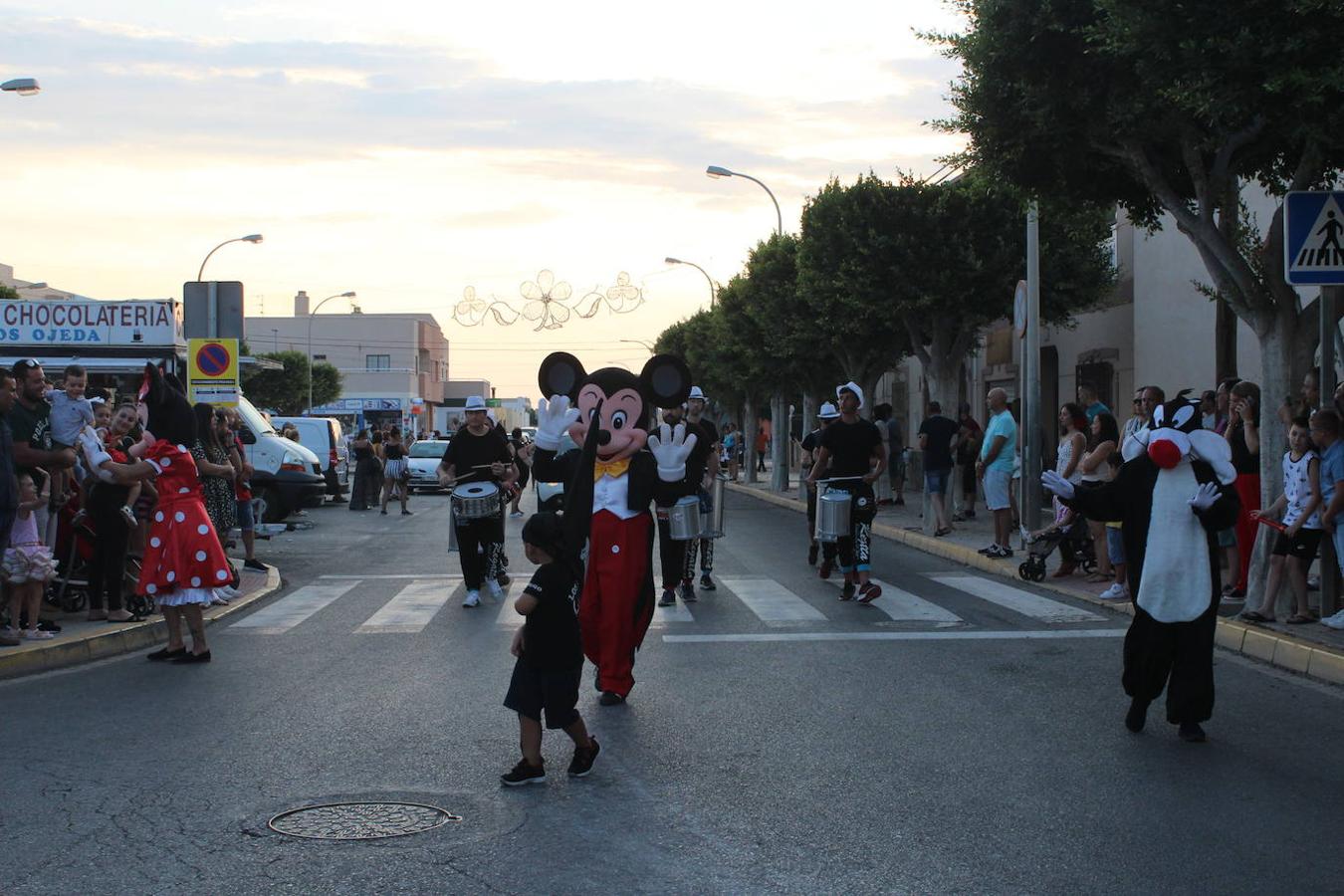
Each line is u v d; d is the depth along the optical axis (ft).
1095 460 44.98
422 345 311.68
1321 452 33.06
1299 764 22.08
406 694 27.76
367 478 94.32
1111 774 21.39
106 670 30.76
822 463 40.96
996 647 33.35
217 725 24.89
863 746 23.20
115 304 75.20
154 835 18.16
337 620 38.65
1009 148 41.83
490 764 22.07
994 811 19.29
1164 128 37.52
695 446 33.71
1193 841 17.92
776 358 111.14
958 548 55.88
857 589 44.62
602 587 26.86
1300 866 16.93
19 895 15.81
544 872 16.61
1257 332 36.88
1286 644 31.30
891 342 93.45
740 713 25.85
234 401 57.21
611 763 22.09
